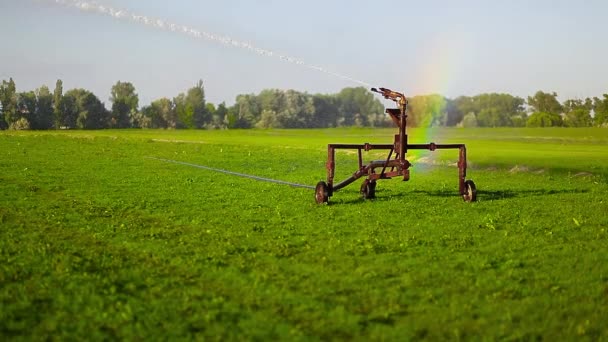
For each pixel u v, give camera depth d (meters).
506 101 139.50
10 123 119.19
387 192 21.27
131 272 10.16
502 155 36.94
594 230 13.94
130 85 136.12
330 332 7.63
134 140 54.78
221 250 11.72
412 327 7.77
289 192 20.89
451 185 23.72
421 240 12.70
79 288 9.28
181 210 16.75
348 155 41.12
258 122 147.62
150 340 7.38
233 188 22.02
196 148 46.22
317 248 11.97
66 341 7.38
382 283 9.57
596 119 118.06
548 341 7.32
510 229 14.05
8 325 7.84
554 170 29.11
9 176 24.70
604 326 7.75
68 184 22.53
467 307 8.43
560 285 9.48
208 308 8.43
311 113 153.25
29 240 12.57
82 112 125.44
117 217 15.51
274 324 7.86
